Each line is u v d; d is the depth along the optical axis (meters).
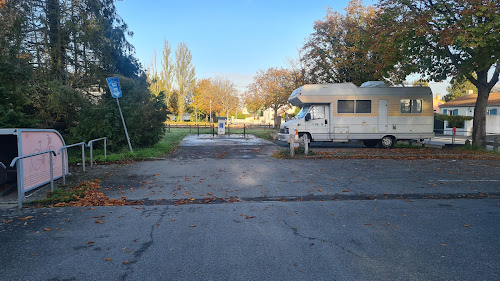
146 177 9.17
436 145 19.31
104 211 6.05
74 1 14.02
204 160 12.31
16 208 6.27
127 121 13.98
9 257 4.05
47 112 13.14
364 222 5.41
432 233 4.88
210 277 3.54
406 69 15.84
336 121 16.84
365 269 3.72
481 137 16.33
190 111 69.56
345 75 24.97
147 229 5.08
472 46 11.69
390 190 7.76
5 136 8.32
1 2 12.23
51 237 4.73
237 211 6.06
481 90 16.22
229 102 58.59
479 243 4.49
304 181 8.73
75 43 14.30
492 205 6.46
